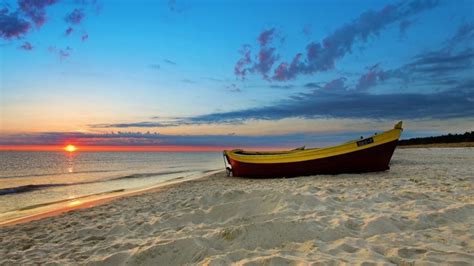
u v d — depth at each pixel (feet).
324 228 11.36
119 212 20.70
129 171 84.64
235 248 10.43
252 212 14.99
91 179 59.67
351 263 8.09
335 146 37.55
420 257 8.43
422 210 13.89
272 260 8.45
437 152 93.50
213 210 15.64
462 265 7.68
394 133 35.76
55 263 10.49
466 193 18.13
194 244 10.34
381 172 36.19
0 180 59.36
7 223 21.35
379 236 10.61
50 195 37.70
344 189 21.33
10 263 11.18
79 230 15.64
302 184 27.58
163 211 18.72
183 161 168.66
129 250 10.70
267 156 41.14
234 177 45.65
